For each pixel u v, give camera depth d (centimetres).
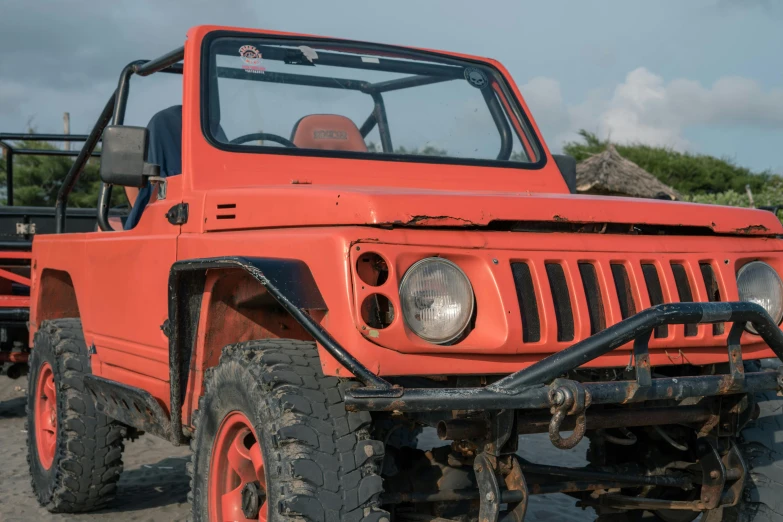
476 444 257
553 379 238
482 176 406
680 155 3806
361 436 247
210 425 290
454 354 249
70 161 2786
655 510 347
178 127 461
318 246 255
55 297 489
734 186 3628
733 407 296
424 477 284
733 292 296
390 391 228
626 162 2122
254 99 384
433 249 254
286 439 241
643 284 282
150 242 355
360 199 256
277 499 238
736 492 304
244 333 314
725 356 294
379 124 417
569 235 280
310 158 371
